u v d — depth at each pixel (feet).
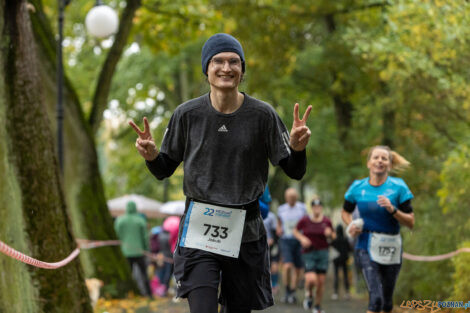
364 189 33.35
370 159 33.40
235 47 19.45
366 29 89.51
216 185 19.75
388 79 62.95
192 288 19.51
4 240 30.53
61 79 60.59
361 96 96.58
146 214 123.54
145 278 66.64
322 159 110.11
